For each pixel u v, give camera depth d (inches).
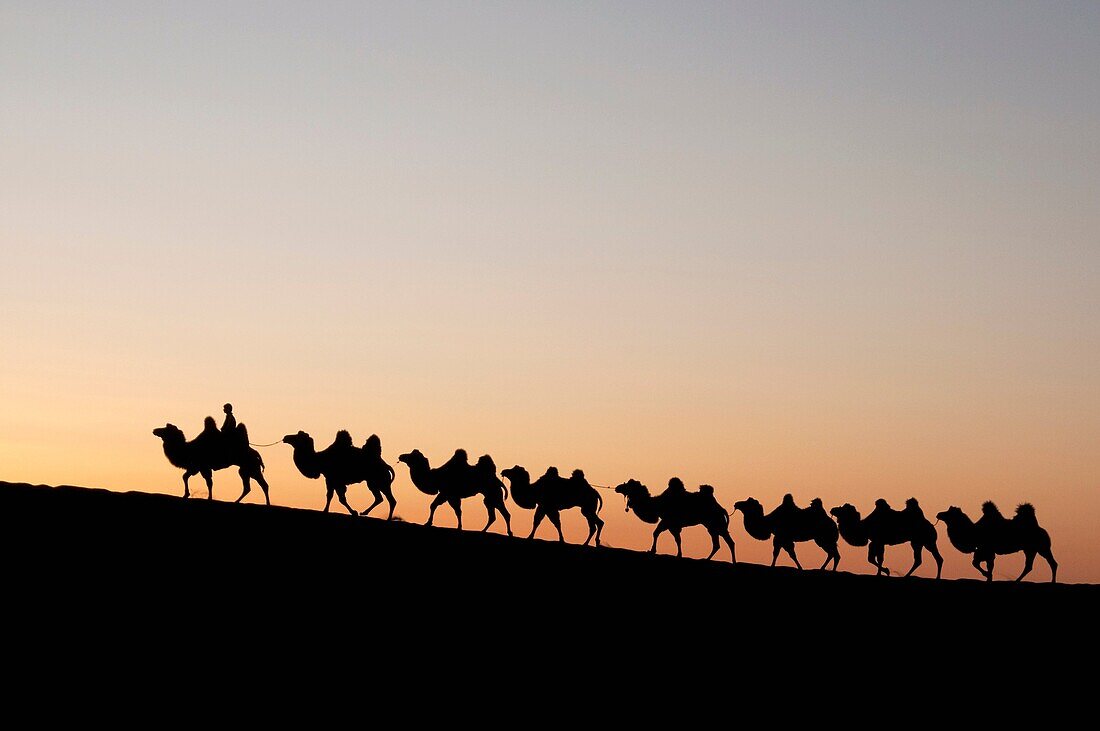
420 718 1029.2
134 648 1083.3
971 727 1171.9
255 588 1266.0
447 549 1512.1
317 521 1544.0
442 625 1245.1
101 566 1266.0
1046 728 1184.2
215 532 1430.9
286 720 990.4
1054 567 1699.1
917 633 1414.9
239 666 1076.5
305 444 1617.9
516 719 1056.2
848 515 1774.1
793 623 1408.7
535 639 1247.5
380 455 1627.7
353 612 1241.4
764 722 1127.6
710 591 1497.3
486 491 1660.9
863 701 1205.1
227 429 1581.0
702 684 1195.3
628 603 1405.0
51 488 1544.0
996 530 1688.0
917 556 1744.6
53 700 972.6
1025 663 1344.7
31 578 1207.6
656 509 1731.1
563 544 1663.4
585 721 1073.5
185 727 957.2
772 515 1752.0
